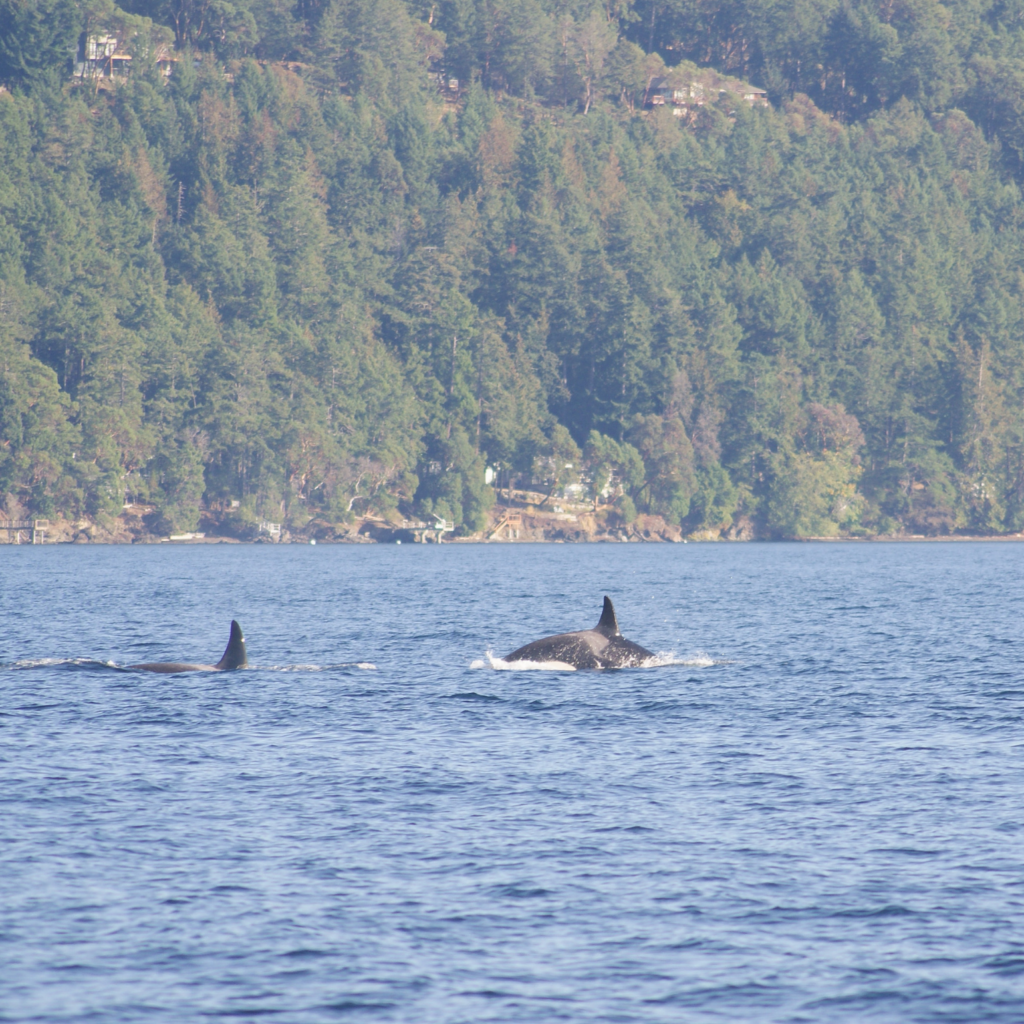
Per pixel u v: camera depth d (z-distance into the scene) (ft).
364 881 199.93
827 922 183.21
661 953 172.86
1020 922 182.39
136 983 163.12
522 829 228.43
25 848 214.48
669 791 257.14
